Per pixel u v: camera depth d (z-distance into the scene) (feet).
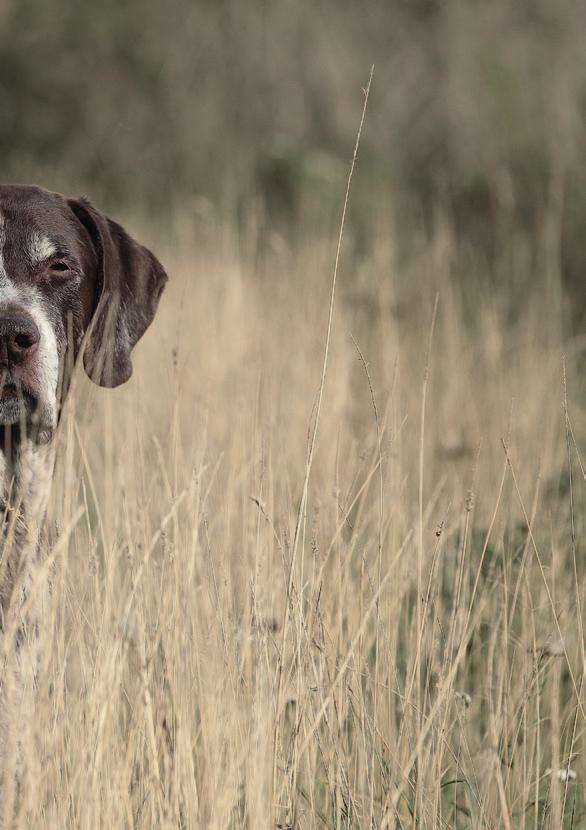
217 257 48.29
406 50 101.50
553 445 32.53
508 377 39.06
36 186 24.34
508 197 60.23
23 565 19.49
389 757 20.77
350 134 100.17
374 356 39.70
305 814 19.83
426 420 34.42
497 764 19.40
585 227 54.60
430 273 50.26
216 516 25.27
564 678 25.20
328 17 108.27
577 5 93.61
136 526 22.65
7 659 18.51
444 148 90.38
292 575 20.71
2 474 20.99
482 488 31.14
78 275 23.49
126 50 108.88
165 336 39.70
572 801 20.48
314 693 20.57
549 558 26.18
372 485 28.30
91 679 19.92
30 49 107.96
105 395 28.12
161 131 105.81
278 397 31.91
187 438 29.76
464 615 22.76
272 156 75.66
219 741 19.42
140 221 69.10
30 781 17.67
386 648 22.12
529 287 52.26
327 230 61.46
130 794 19.25
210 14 110.73
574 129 66.44
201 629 21.53
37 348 21.06
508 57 84.28
